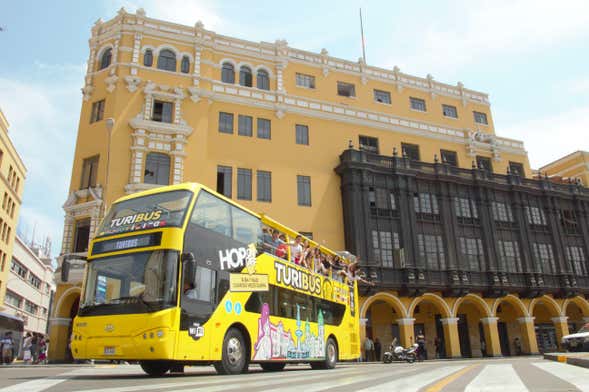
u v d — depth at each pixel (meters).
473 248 37.81
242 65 36.38
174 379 10.55
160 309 11.20
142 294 11.49
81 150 31.84
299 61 38.75
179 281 11.63
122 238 12.54
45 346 32.31
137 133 30.92
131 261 12.07
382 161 36.97
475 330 38.84
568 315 43.56
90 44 34.47
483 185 39.56
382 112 40.16
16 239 60.75
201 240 12.72
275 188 34.12
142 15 33.78
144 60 33.25
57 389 7.88
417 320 37.28
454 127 42.84
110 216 13.43
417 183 37.66
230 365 12.91
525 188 41.12
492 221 39.00
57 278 28.73
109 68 32.75
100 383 9.27
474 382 8.69
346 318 20.58
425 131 41.16
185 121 32.34
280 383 8.85
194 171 31.69
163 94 32.28
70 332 28.48
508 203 40.78
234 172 33.25
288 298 16.17
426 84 43.81
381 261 34.31
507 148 44.66
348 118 38.41
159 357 10.94
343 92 40.41
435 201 37.91
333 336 19.03
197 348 11.77
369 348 32.06
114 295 11.85
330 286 19.61
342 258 21.64
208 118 33.53
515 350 39.28
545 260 40.31
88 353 11.59
